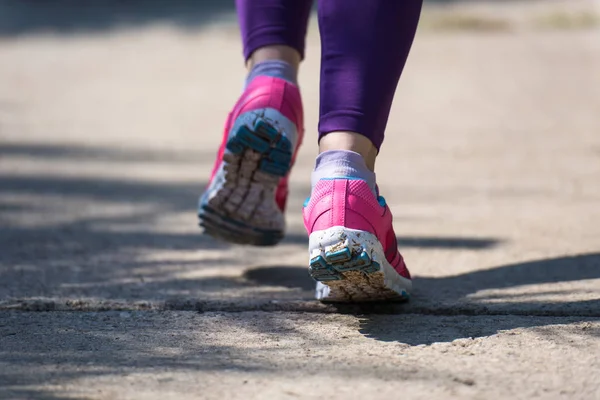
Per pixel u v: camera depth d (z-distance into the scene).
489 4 25.45
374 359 2.61
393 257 3.09
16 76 12.60
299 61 3.56
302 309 3.20
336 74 2.94
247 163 3.41
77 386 2.39
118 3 27.42
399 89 11.20
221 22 21.34
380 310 3.16
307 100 9.95
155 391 2.36
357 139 2.93
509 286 3.44
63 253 4.11
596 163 6.46
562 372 2.48
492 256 3.98
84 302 3.22
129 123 8.78
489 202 5.25
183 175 6.33
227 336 2.87
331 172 2.89
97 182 6.05
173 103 10.12
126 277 3.68
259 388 2.38
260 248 4.25
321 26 2.99
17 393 2.34
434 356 2.63
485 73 12.62
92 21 22.12
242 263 3.96
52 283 3.54
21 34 19.12
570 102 9.81
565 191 5.52
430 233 4.49
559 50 15.38
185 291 3.44
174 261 3.98
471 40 17.50
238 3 3.60
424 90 11.07
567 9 22.81
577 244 4.15
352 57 2.92
